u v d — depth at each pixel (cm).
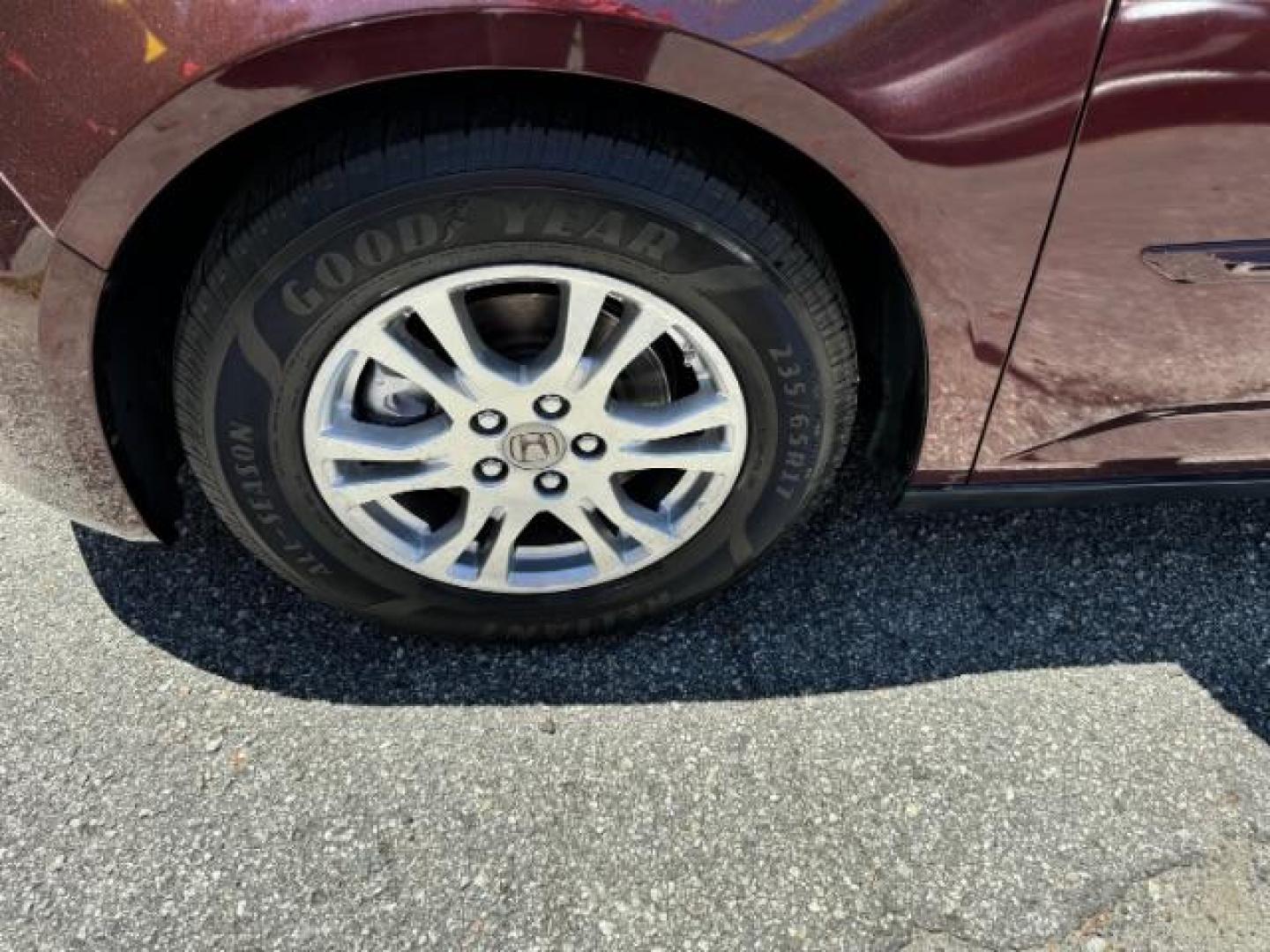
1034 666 204
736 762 187
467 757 187
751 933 165
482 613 197
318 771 184
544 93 149
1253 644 208
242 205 153
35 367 160
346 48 135
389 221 148
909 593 216
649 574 194
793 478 184
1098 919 167
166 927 164
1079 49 143
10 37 136
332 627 208
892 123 146
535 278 157
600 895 169
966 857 174
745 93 143
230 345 158
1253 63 144
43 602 209
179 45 134
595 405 170
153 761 185
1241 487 201
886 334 185
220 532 222
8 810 178
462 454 174
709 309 161
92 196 144
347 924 165
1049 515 232
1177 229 159
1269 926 167
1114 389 181
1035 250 161
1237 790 184
